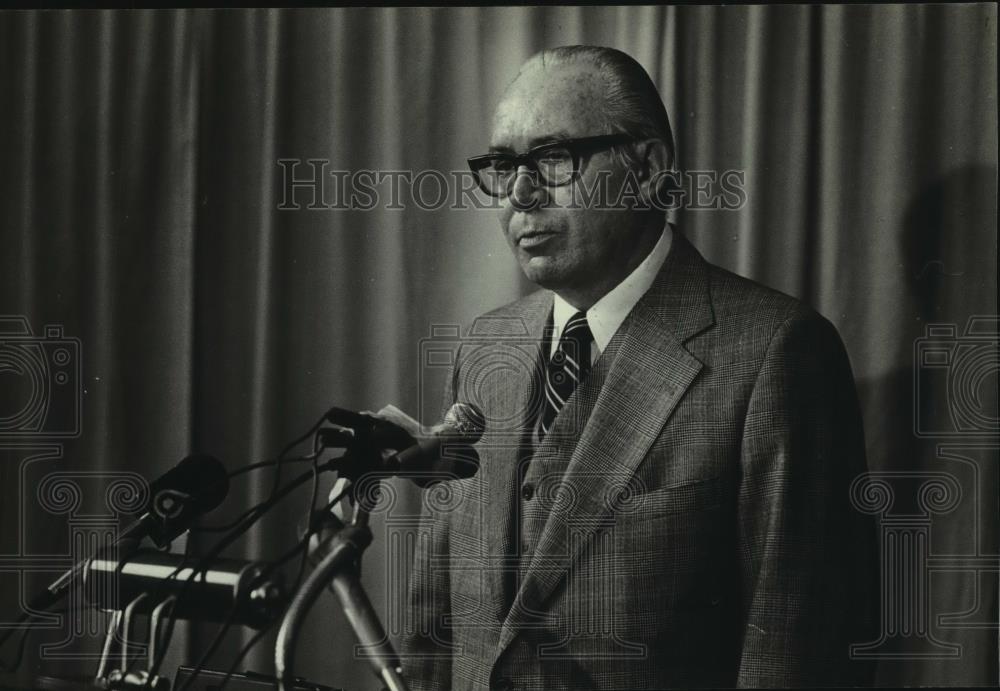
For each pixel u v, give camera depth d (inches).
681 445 65.5
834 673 64.8
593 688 65.2
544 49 76.9
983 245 73.7
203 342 77.9
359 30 78.2
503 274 75.0
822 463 65.0
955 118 74.5
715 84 75.5
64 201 79.6
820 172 74.8
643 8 76.1
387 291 76.4
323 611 73.5
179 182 79.0
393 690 45.8
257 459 76.4
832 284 74.3
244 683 57.0
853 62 75.2
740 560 64.6
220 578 49.4
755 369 65.4
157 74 79.7
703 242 74.8
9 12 80.6
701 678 64.3
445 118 77.2
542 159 69.4
